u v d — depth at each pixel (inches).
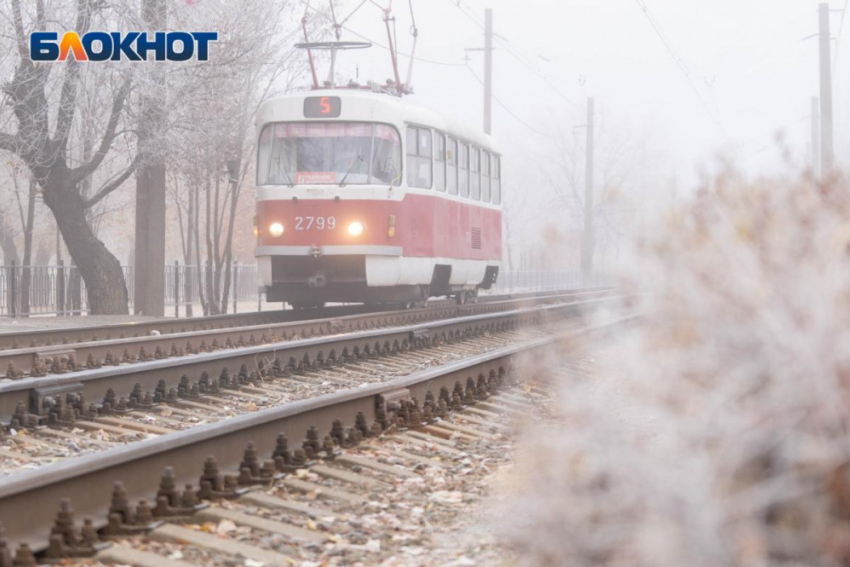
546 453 278.2
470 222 1902.1
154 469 452.8
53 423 677.9
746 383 254.7
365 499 490.3
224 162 2006.6
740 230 281.1
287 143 1568.7
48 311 2165.4
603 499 258.8
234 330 1221.1
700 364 264.8
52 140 1809.8
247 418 519.8
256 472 495.8
